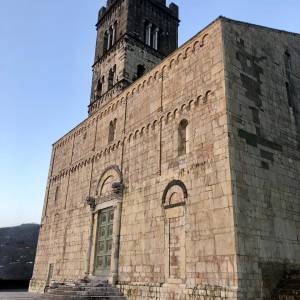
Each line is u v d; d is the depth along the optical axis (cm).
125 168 2531
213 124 1845
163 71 2425
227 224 1591
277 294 1543
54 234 3362
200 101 1992
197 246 1717
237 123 1802
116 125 2834
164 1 4441
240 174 1692
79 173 3238
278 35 2397
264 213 1716
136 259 2136
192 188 1861
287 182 1938
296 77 2392
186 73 2188
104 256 2486
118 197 2455
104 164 2847
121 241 2320
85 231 2820
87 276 2548
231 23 2059
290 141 2088
